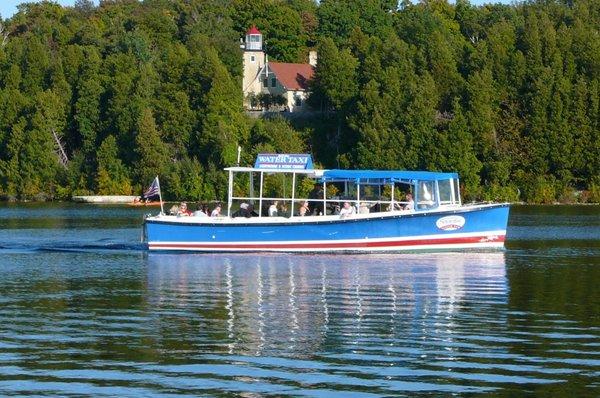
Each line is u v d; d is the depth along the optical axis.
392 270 86.44
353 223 97.06
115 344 56.69
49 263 92.25
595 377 49.91
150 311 66.69
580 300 70.69
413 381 49.50
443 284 78.56
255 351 55.16
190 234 98.75
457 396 47.38
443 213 97.62
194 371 51.19
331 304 69.31
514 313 65.62
